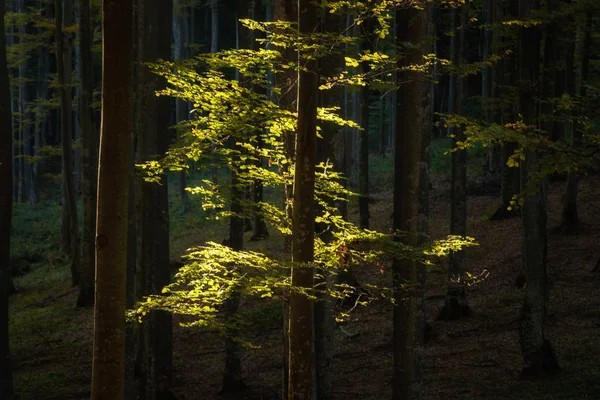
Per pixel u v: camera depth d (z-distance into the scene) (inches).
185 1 1656.0
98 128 1216.2
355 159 1462.8
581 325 653.9
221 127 308.3
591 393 489.7
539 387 518.9
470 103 1850.4
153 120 577.9
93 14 1144.8
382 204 1286.9
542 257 552.4
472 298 805.2
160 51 582.6
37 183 1914.4
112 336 221.8
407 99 430.3
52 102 1494.8
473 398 515.5
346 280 831.7
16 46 1295.5
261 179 334.6
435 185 1332.4
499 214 1062.4
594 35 917.2
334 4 300.2
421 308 440.5
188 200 1515.7
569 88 913.5
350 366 655.1
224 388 618.8
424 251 325.7
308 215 289.7
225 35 2416.3
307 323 290.5
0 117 510.6
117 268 221.8
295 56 355.3
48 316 964.0
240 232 620.1
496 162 1317.7
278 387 624.4
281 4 354.6
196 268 300.4
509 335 671.8
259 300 890.1
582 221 968.9
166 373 605.3
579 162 368.2
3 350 514.6
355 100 1443.2
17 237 1544.0
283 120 313.4
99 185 221.0
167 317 605.6
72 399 620.7
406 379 438.0
